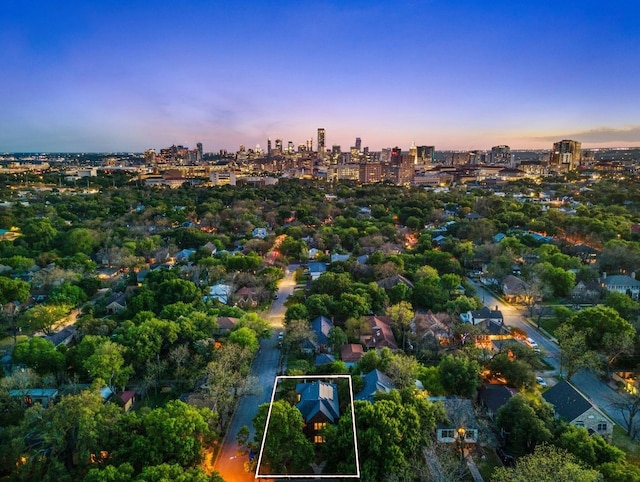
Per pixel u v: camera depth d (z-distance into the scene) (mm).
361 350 89188
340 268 136000
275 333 103375
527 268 133500
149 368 80125
